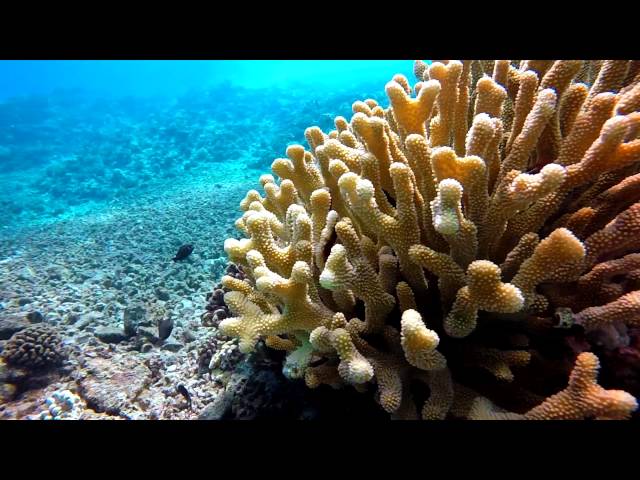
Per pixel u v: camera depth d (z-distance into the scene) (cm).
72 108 1092
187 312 146
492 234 44
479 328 46
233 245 52
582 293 44
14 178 625
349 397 57
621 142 40
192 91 1080
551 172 36
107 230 310
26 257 267
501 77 57
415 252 41
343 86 1011
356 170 55
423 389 49
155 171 549
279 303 52
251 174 448
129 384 105
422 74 85
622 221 40
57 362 118
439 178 42
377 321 46
